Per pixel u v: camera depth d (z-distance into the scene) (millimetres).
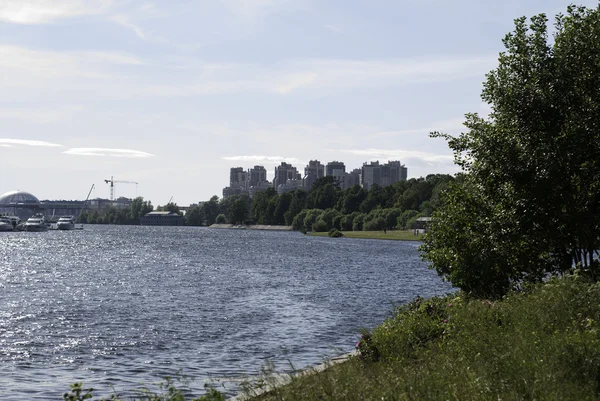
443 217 23719
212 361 23344
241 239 185250
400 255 105125
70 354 24500
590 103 21062
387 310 37719
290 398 10992
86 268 73812
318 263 84125
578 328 13180
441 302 18438
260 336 28531
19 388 19156
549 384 9797
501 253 21688
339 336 28594
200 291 48344
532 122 21344
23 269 71750
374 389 10672
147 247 132875
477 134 22391
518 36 22375
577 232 21344
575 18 22062
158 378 20594
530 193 21000
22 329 30391
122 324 32031
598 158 20828
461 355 12484
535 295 15922
